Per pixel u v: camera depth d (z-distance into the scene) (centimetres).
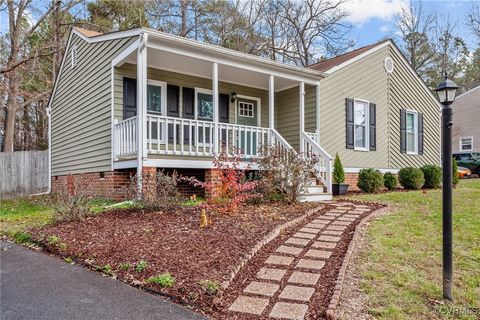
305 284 357
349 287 352
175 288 334
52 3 1589
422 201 807
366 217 642
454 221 594
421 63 2714
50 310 299
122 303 314
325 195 891
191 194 966
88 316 289
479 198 826
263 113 1188
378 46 1305
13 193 1342
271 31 2317
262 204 742
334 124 1168
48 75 1925
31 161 1384
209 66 937
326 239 507
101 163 945
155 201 650
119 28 1988
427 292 345
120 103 900
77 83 1123
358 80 1244
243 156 893
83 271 396
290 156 796
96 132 979
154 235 491
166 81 984
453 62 2781
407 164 1376
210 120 1059
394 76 1355
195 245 446
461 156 2000
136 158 781
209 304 311
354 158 1214
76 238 499
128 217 606
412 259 427
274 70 983
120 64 879
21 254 469
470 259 427
